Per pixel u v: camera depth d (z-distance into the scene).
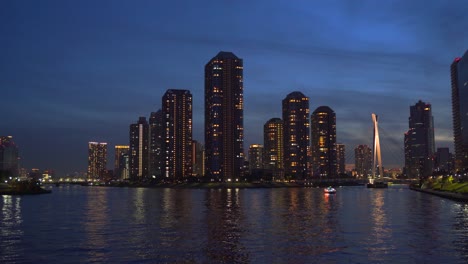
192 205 162.62
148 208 147.12
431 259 56.56
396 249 63.25
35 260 57.72
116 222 101.00
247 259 57.47
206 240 72.38
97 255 60.53
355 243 68.56
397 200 192.88
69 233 82.12
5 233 82.94
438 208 139.62
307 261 56.03
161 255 60.28
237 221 101.38
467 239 71.75
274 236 76.50
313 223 96.25
